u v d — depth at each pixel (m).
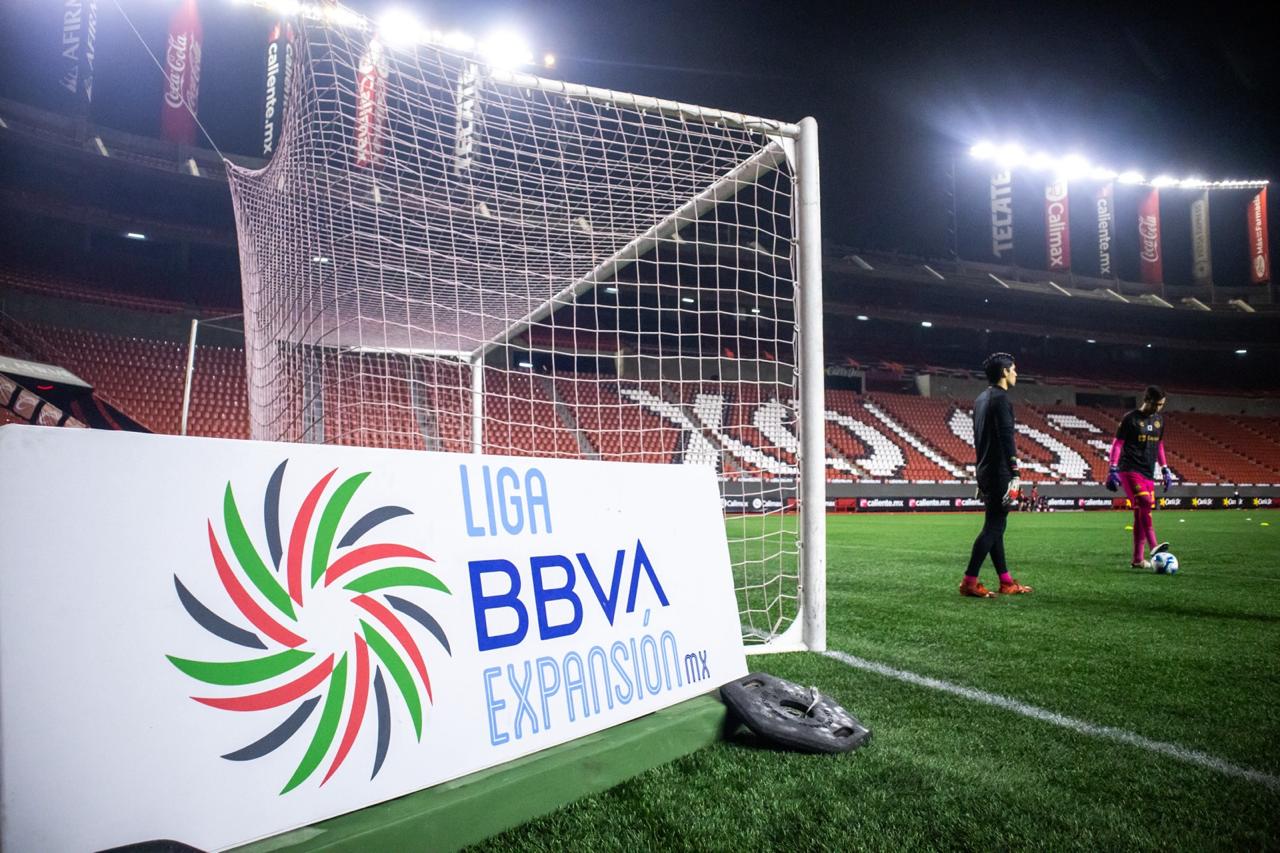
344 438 4.36
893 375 29.56
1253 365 35.88
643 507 2.04
